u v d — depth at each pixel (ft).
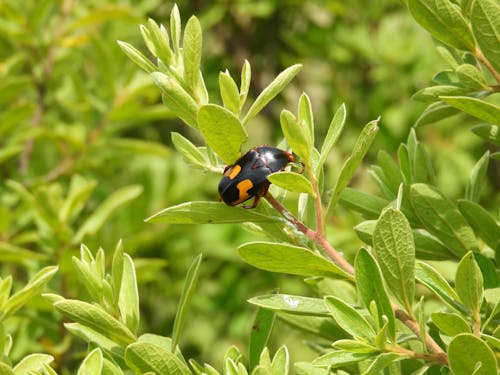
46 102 2.21
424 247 1.12
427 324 1.05
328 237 1.90
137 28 2.28
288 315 1.13
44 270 1.03
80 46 2.21
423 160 1.13
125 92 1.99
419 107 2.30
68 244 1.69
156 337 1.06
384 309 0.94
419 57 2.33
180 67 0.97
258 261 0.96
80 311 0.99
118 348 1.02
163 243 2.32
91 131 2.03
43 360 1.02
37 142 2.23
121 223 2.06
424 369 0.95
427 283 1.00
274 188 1.03
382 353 0.94
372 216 1.15
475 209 1.09
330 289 1.18
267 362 0.96
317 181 0.97
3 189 2.11
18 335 1.70
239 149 0.95
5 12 2.00
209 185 2.27
